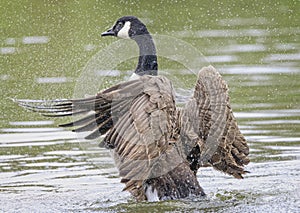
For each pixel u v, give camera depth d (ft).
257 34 69.31
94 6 75.25
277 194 33.65
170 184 32.37
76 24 70.28
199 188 32.68
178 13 76.13
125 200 33.17
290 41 66.74
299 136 42.88
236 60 60.85
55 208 31.89
